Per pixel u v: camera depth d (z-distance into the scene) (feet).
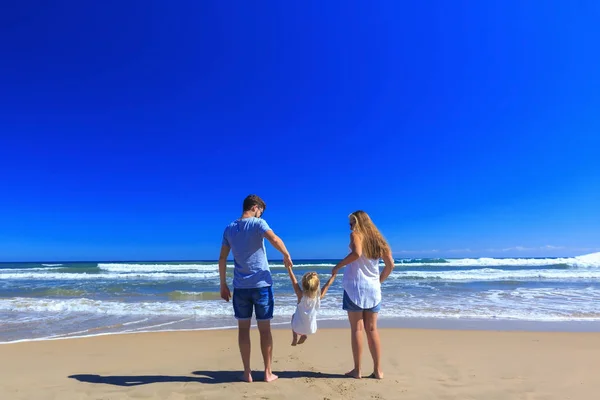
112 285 50.06
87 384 11.68
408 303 32.55
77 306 30.12
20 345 17.63
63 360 14.85
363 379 11.96
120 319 25.23
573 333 20.62
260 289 11.16
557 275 66.69
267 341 11.48
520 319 25.38
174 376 12.49
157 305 30.91
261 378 12.06
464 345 17.37
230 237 11.31
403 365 13.76
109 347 17.19
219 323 23.99
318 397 10.39
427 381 11.89
